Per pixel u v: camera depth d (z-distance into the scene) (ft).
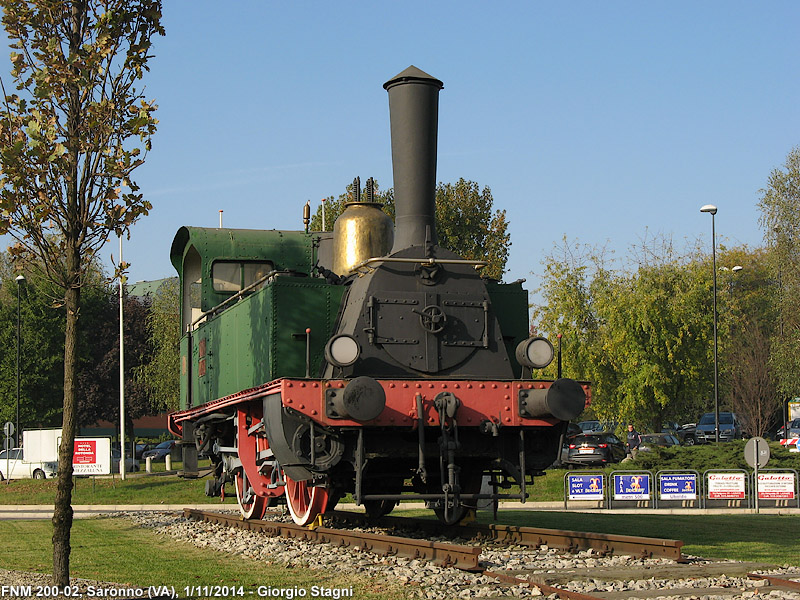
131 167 29.76
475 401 35.32
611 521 52.54
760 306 209.26
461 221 142.92
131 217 29.78
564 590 26.20
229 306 49.14
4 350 176.45
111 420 195.52
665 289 118.93
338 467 37.35
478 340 37.99
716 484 66.59
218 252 49.16
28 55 30.12
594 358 120.98
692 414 173.68
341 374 36.14
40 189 28.76
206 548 39.75
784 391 146.51
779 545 39.01
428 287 37.73
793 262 154.30
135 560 35.86
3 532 51.34
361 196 46.06
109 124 29.53
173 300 168.25
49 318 176.76
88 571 32.81
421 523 44.65
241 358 43.09
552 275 126.52
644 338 115.44
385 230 44.04
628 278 118.73
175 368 160.76
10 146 28.48
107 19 29.19
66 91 29.71
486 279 42.14
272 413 35.73
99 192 29.55
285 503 50.08
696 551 36.78
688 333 116.06
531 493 79.00
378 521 49.01
